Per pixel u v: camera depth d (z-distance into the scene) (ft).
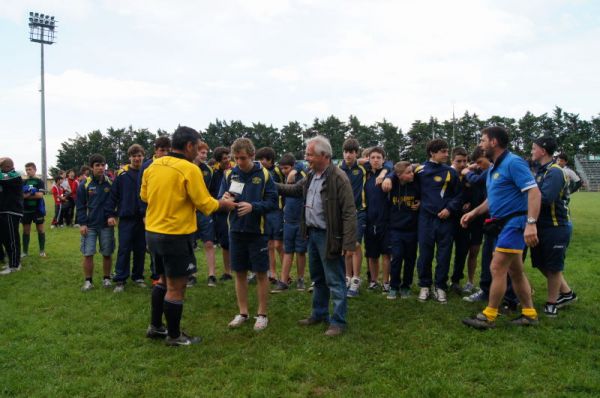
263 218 15.75
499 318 16.42
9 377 11.87
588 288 20.33
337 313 15.02
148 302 18.97
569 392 10.93
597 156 179.11
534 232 14.21
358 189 20.68
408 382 11.55
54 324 16.12
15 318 16.76
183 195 13.71
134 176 21.27
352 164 20.98
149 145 169.17
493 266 15.14
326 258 14.80
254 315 17.25
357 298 19.52
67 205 47.09
